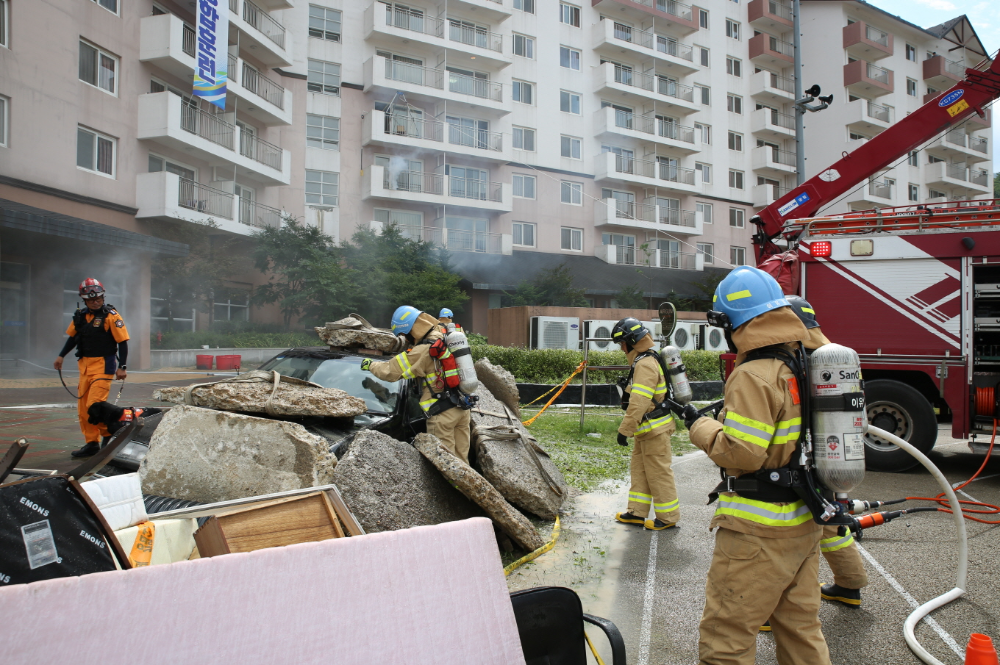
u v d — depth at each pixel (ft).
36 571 4.76
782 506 7.48
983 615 11.44
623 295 96.78
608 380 45.16
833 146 128.47
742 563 7.51
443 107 97.40
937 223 23.98
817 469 7.43
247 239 75.72
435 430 15.65
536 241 106.52
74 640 3.59
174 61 64.13
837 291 25.36
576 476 22.58
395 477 13.01
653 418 16.38
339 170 91.15
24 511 4.85
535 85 107.45
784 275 26.25
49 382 45.57
